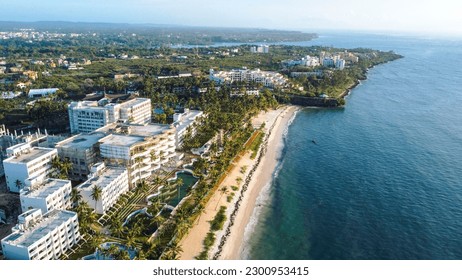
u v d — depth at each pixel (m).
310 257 157.12
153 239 157.62
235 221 180.50
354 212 192.38
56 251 141.38
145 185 195.12
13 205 178.62
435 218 186.38
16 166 186.75
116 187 185.62
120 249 147.38
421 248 163.88
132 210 181.12
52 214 151.12
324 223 182.50
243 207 194.62
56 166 195.88
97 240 143.25
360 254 159.62
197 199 188.75
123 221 170.50
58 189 166.50
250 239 167.62
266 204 199.38
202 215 181.38
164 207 183.50
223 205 193.00
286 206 197.75
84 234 156.62
